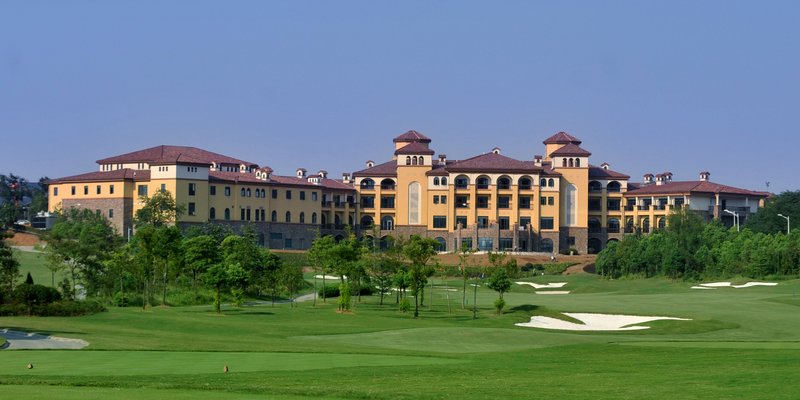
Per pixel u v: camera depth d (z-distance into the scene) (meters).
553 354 58.03
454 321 91.31
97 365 47.38
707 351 57.78
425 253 100.25
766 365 48.12
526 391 40.16
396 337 69.62
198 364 48.47
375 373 45.75
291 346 59.62
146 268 103.94
